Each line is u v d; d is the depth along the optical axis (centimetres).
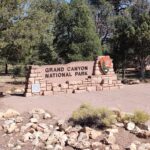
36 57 3419
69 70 2336
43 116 1395
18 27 2180
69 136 1154
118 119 1295
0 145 1130
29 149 1093
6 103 1917
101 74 2444
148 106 1881
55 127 1268
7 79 4097
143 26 4025
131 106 1878
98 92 2347
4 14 2130
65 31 3744
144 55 4156
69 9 3728
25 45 2228
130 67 4831
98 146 1083
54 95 2222
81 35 3662
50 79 2267
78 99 2073
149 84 2905
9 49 2267
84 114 1260
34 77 2219
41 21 2344
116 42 4266
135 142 1124
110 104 1931
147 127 1259
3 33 2148
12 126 1249
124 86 2667
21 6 2244
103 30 5691
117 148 1075
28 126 1257
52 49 3647
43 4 3325
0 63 2561
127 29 4106
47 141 1129
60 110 1720
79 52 3653
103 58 2452
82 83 2369
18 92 2531
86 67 2400
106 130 1177
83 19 3697
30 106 1831
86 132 1159
